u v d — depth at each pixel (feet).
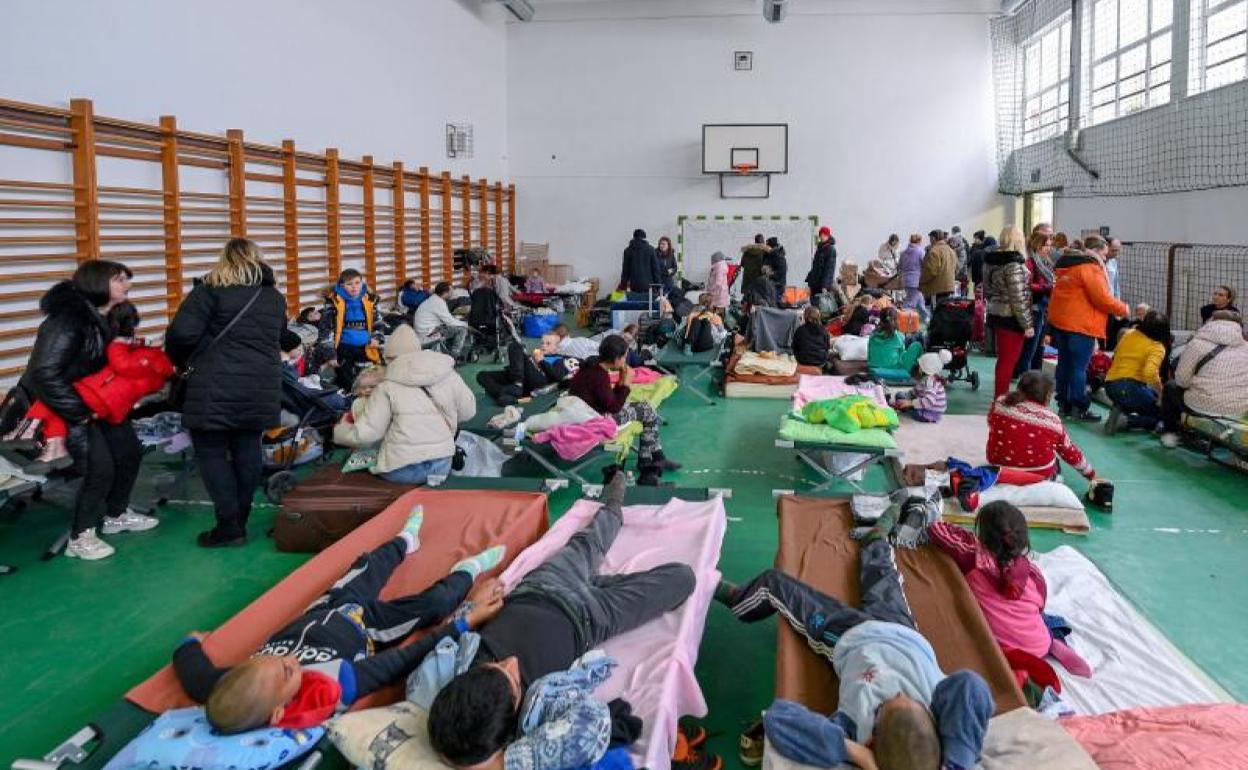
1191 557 13.15
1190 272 29.27
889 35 48.60
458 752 6.40
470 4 45.32
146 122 21.13
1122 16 35.81
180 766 6.61
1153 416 20.31
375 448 14.74
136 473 14.23
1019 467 14.74
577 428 16.01
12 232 17.48
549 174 52.03
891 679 7.29
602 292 52.60
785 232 50.70
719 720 9.11
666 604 9.29
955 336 27.22
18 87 17.42
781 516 12.17
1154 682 9.29
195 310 12.87
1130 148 34.06
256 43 25.81
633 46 50.49
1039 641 9.36
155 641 10.71
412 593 9.97
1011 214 48.83
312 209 29.40
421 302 31.12
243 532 13.91
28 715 9.11
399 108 36.68
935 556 10.50
